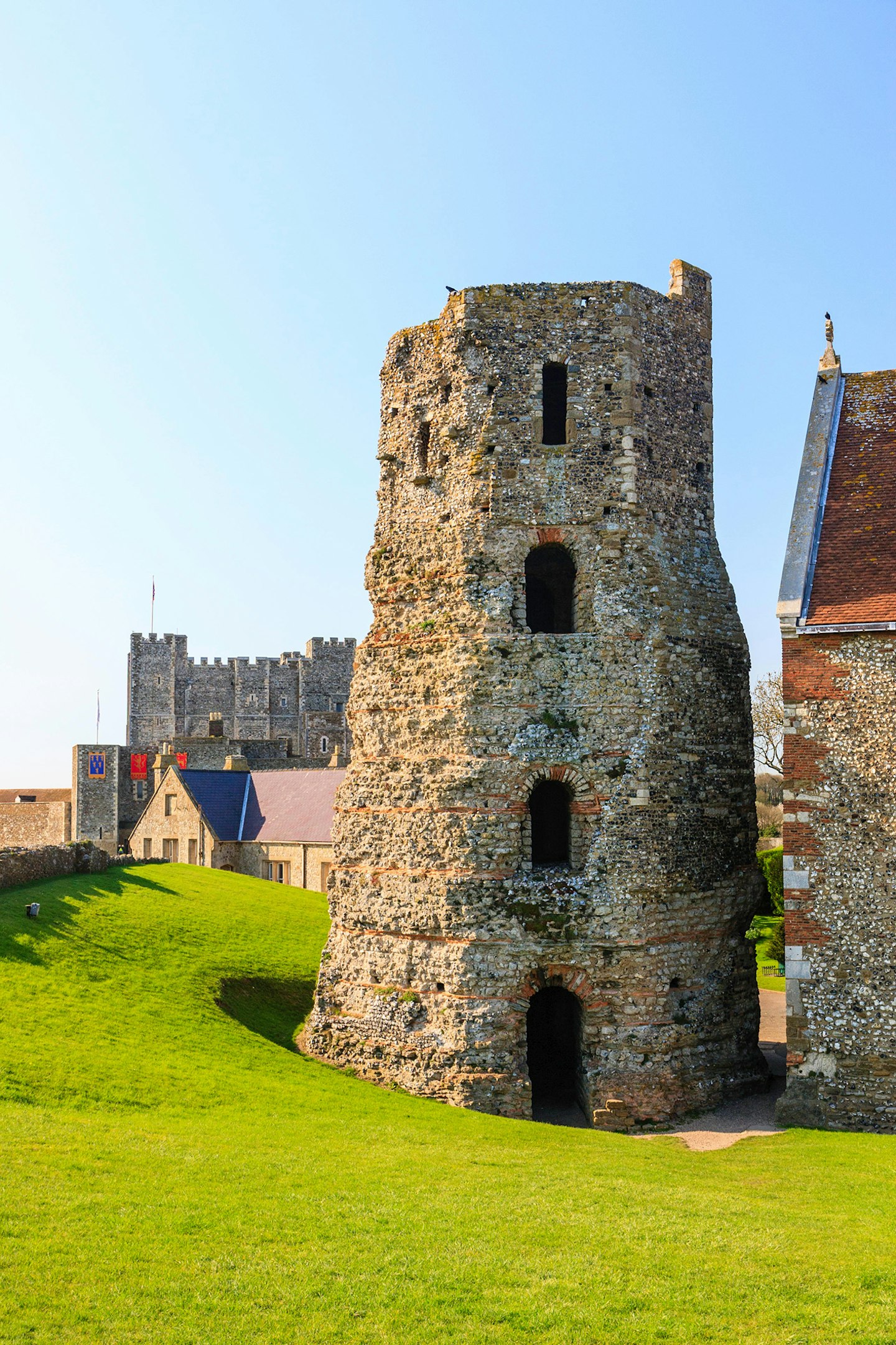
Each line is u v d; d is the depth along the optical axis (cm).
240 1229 1466
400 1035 2730
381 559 3064
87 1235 1384
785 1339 1227
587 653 2755
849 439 2827
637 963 2650
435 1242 1473
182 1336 1176
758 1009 2988
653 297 2966
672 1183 1900
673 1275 1390
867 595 2430
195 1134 1916
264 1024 3012
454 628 2828
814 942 2358
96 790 9538
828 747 2386
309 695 12494
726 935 2873
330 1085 2522
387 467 3102
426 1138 2127
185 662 12356
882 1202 1781
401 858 2833
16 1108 1872
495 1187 1773
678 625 2869
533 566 3175
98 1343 1152
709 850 2853
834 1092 2322
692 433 3027
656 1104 2592
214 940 3547
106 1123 1884
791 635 2430
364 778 2978
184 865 5281
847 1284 1374
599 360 2873
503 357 2889
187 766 8425
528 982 2650
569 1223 1576
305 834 6209
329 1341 1193
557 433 3028
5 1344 1123
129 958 3048
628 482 2822
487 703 2748
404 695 2917
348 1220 1539
